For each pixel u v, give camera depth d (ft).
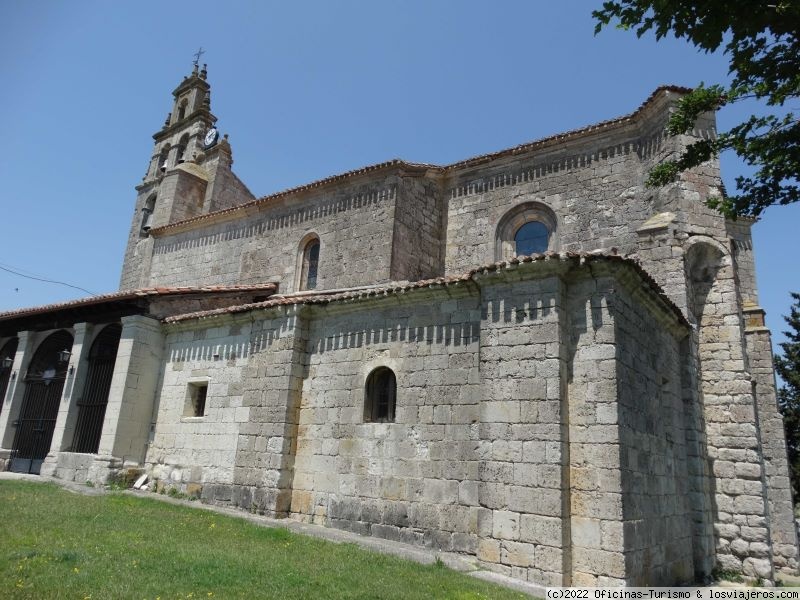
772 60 27.27
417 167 64.90
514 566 32.96
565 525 32.42
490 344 37.68
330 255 66.90
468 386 39.70
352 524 41.93
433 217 66.64
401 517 39.88
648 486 35.86
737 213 30.50
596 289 35.94
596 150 58.39
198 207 101.45
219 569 27.48
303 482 45.65
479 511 35.24
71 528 33.42
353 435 44.11
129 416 56.90
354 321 47.21
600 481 32.55
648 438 37.27
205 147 107.24
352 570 29.73
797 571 55.77
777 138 28.30
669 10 25.22
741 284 66.08
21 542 29.19
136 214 106.11
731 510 45.24
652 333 41.63
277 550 32.86
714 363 48.55
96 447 59.11
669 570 37.17
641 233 50.24
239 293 67.82
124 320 60.13
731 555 44.34
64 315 67.05
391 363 43.86
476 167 65.77
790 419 106.73
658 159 52.70
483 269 38.60
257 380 50.39
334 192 69.46
